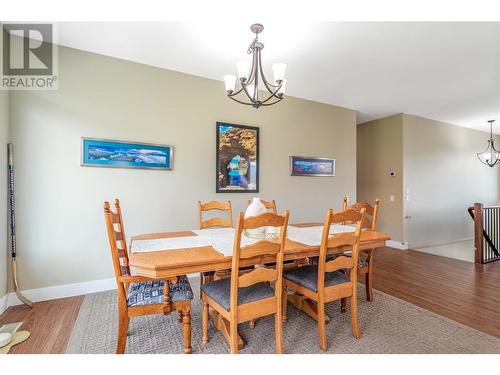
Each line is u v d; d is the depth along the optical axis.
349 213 1.80
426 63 2.83
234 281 1.49
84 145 2.58
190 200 3.13
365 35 2.29
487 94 3.81
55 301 2.44
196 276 3.21
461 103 4.23
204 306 1.81
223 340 1.85
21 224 2.36
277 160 3.77
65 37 2.38
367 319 2.17
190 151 3.13
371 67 2.93
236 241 1.46
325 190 4.22
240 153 3.45
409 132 4.87
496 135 6.50
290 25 2.16
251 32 2.26
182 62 2.84
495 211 4.56
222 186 3.32
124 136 2.77
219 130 3.30
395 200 4.90
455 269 3.59
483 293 2.74
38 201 2.42
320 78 3.23
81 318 2.14
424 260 4.05
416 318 2.19
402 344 1.80
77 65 2.57
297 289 1.95
